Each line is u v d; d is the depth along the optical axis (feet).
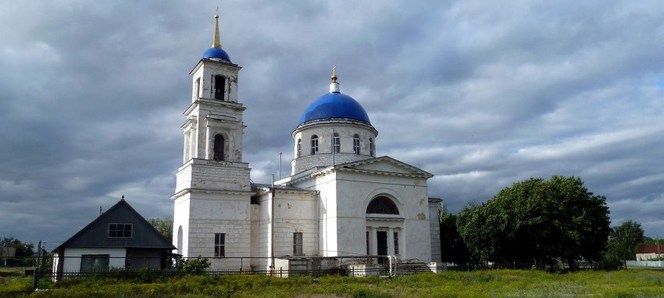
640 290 86.22
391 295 81.71
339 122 170.30
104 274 104.06
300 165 172.55
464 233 171.12
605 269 173.17
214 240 138.10
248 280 103.04
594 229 156.35
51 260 140.67
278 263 132.26
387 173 154.20
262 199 150.41
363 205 148.77
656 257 364.17
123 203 119.85
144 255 120.57
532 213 153.38
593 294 83.56
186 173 142.41
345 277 115.24
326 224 147.13
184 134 155.94
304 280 106.22
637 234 404.98
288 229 146.30
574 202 156.04
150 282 102.37
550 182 161.07
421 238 157.89
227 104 148.15
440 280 108.47
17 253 303.68
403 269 140.97
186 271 114.21
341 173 146.72
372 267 131.34
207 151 142.92
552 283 103.65
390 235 153.07
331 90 186.91
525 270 140.05
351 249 143.43
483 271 134.62
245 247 142.61
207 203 139.03
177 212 147.43
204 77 147.54
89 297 80.84
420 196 161.38
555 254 154.10
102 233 115.85
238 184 144.66
